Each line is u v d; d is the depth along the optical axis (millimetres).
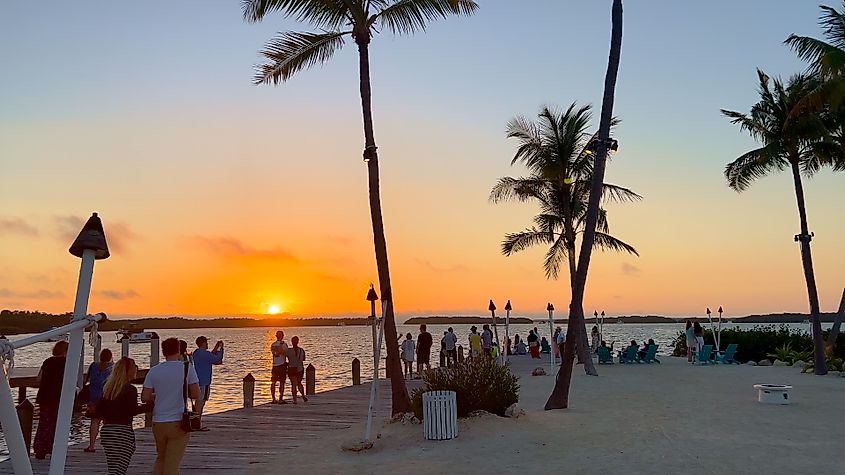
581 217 28141
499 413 13594
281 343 17969
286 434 13078
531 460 10125
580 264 15883
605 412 14891
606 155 16156
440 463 10023
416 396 13234
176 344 7922
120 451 7730
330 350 95250
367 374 41188
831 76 22891
